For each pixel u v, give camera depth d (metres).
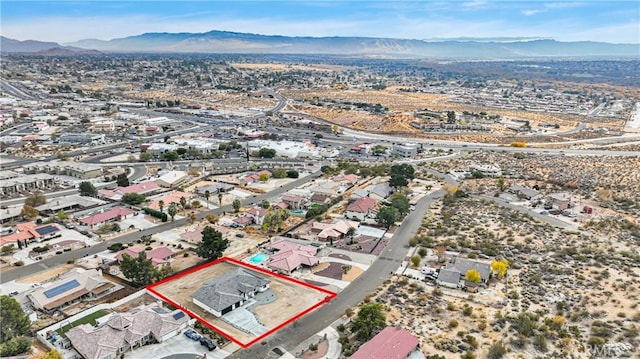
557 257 110.12
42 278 102.38
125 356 74.94
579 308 86.44
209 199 161.62
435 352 74.44
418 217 143.38
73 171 191.25
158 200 154.25
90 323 83.25
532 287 96.00
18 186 169.75
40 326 83.25
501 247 116.94
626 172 199.88
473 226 132.88
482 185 179.75
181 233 129.25
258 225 136.38
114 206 151.62
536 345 75.62
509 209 148.88
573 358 72.19
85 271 100.00
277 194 168.50
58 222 136.75
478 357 73.12
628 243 118.31
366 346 72.38
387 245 121.69
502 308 88.31
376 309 80.69
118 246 117.56
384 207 140.00
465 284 96.31
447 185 178.12
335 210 150.00
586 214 144.62
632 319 81.69
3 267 107.69
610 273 100.00
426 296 93.75
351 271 106.25
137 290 96.94
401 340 73.69
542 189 173.00
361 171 195.50
